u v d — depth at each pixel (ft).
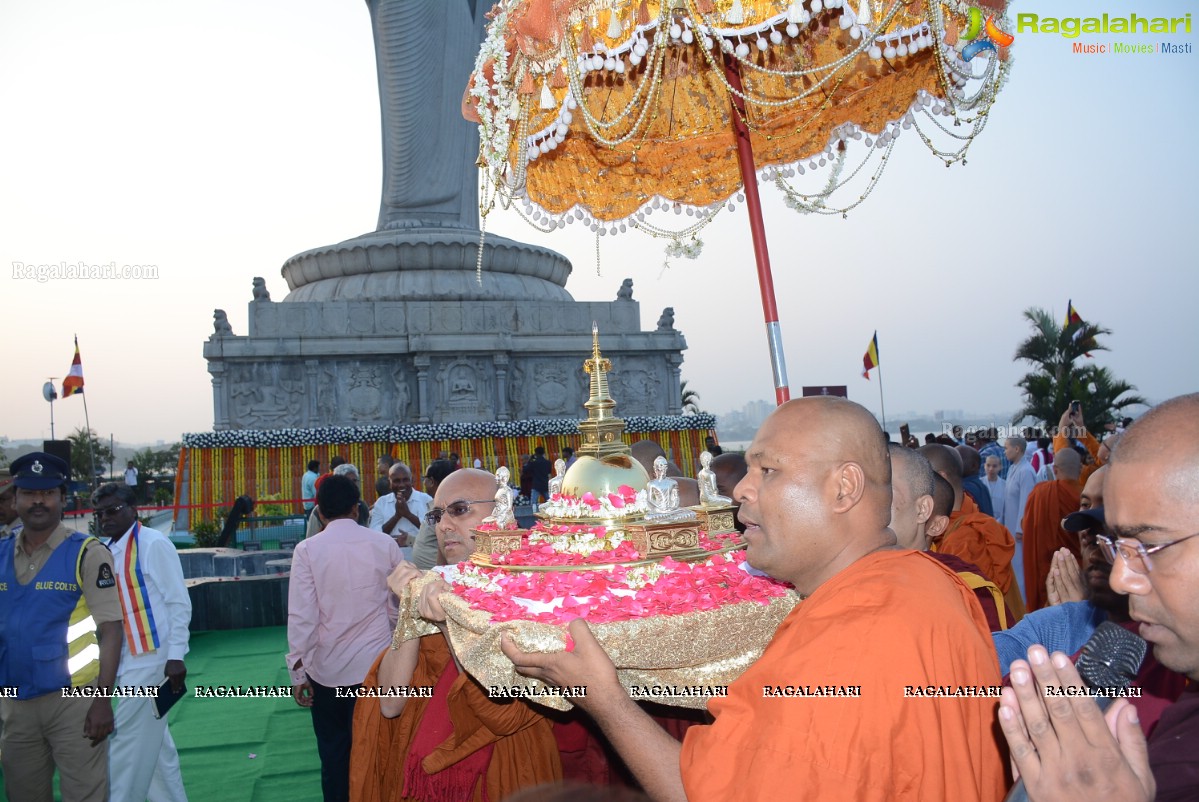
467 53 84.43
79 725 13.44
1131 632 6.40
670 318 86.33
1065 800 4.31
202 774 18.57
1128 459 4.83
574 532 9.64
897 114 14.75
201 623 32.63
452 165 85.25
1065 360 86.99
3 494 19.38
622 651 7.54
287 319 77.41
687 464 76.89
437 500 13.03
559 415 81.97
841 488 6.47
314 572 15.29
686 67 14.71
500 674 7.64
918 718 5.21
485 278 84.12
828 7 11.05
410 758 10.13
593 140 15.57
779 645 5.84
